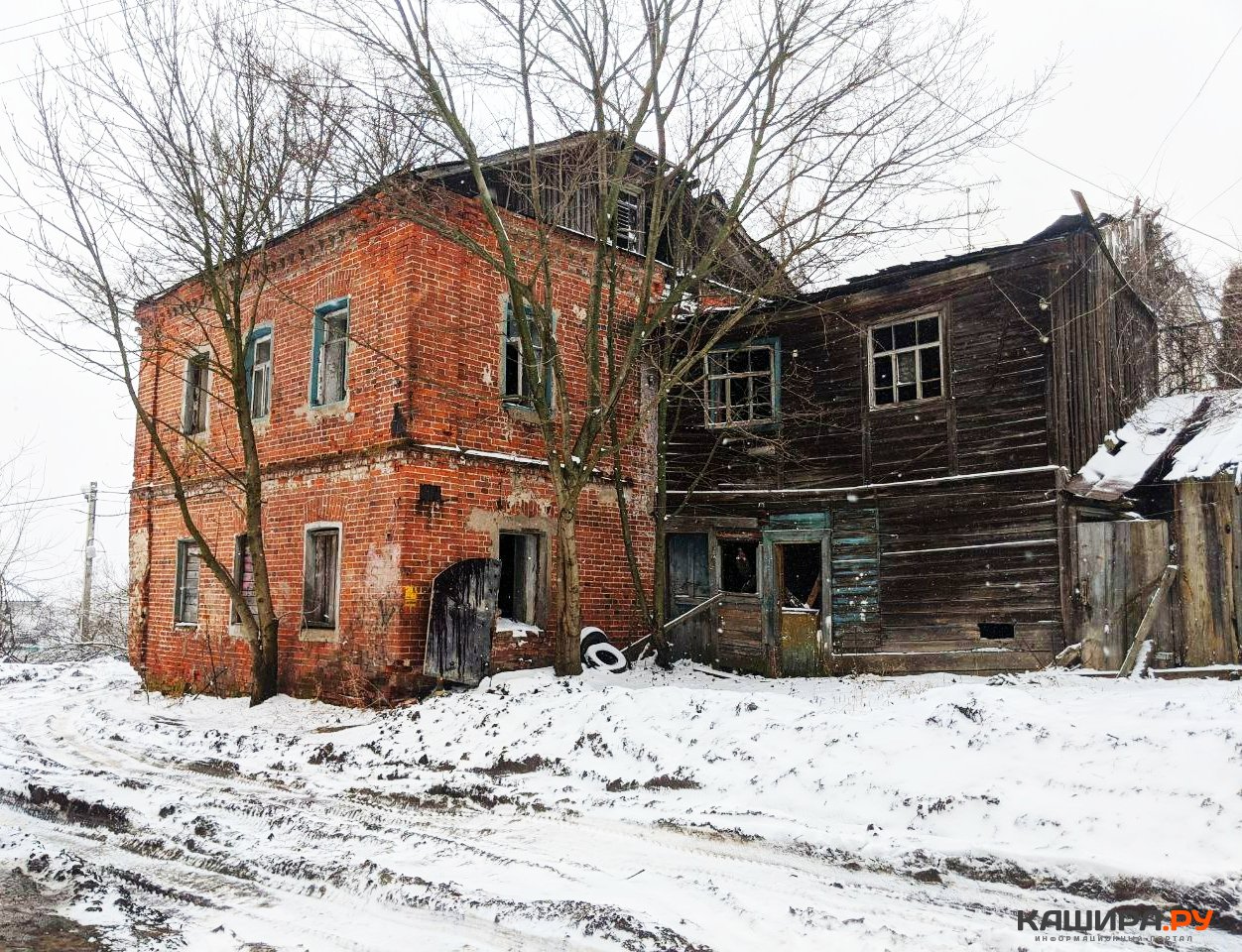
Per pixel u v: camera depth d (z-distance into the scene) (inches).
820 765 261.3
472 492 492.1
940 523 508.7
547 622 521.3
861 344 550.0
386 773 333.7
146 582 673.6
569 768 311.1
